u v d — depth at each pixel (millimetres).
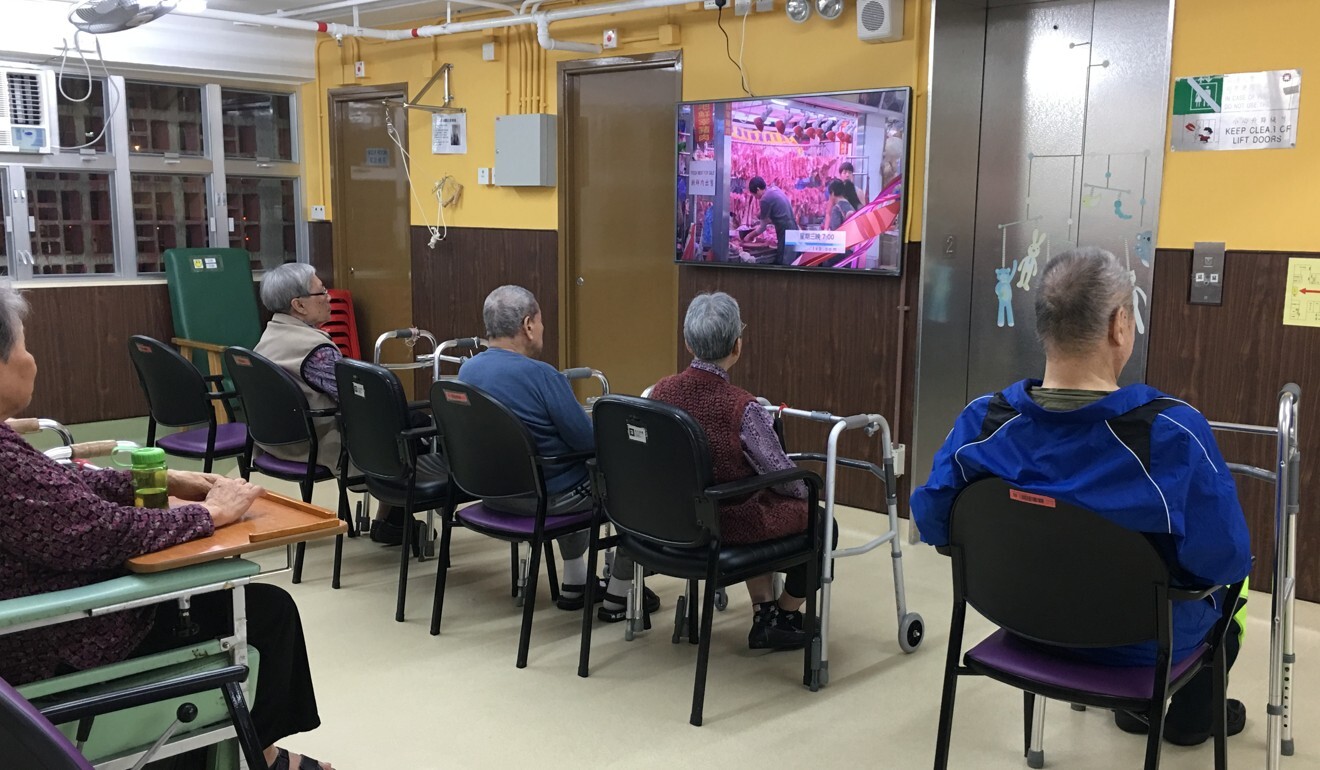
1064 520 1792
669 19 5031
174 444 4109
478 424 2973
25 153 5566
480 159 6023
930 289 4246
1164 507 1712
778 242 4723
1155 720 1794
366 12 5957
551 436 3143
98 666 1759
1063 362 1898
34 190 5660
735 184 4832
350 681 2910
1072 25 4023
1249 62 3432
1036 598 1880
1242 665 3023
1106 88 3965
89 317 5781
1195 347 3656
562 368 5832
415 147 6352
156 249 6203
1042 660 1984
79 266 5887
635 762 2482
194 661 1805
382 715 2711
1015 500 1846
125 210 5988
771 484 2645
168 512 1778
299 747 2535
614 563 3320
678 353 5289
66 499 1680
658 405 2547
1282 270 3438
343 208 6855
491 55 5816
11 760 1244
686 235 5043
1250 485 3588
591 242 5645
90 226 5910
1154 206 3871
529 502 3131
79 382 5770
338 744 2555
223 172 6445
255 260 6801
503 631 3283
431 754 2514
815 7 4535
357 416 3398
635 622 3227
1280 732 2297
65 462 1959
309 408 3775
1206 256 3588
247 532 1830
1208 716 2516
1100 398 1807
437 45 6109
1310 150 3344
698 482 2553
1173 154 3633
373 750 2529
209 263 6121
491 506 3205
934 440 4422
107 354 5871
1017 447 1873
